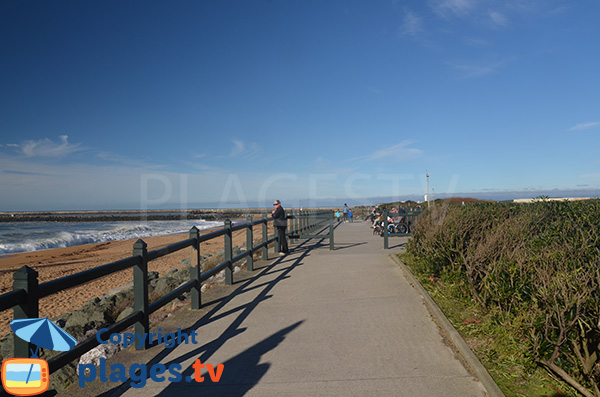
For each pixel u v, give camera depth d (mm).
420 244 8453
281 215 12234
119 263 4242
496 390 3326
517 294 4375
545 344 3605
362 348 4414
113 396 3512
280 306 6270
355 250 12523
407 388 3469
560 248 4578
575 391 3330
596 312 3258
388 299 6414
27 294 2994
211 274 6938
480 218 7133
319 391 3457
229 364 4113
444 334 4777
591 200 6645
